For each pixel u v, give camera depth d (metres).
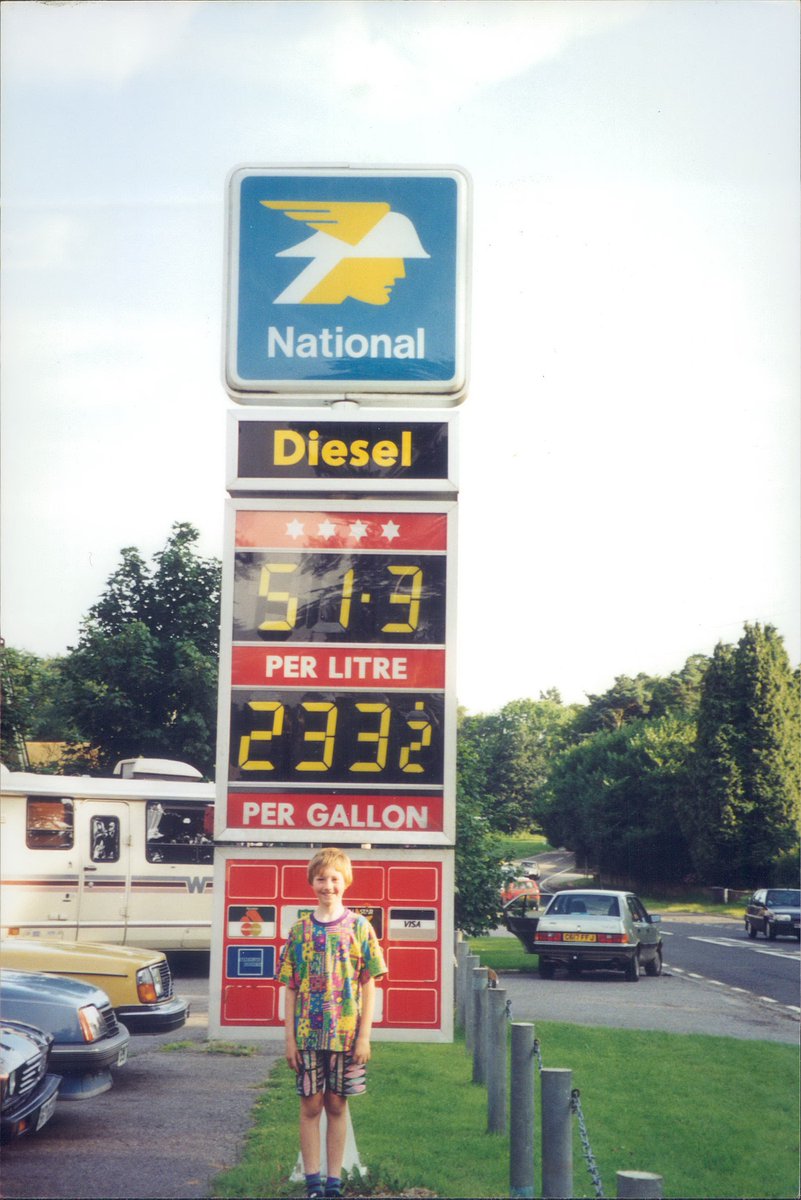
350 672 8.89
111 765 26.64
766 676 53.41
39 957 11.38
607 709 59.28
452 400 9.29
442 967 8.75
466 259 9.36
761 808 52.62
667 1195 7.62
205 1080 11.12
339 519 8.98
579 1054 12.77
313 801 8.83
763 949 31.72
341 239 9.38
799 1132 9.48
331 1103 7.01
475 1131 9.09
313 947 7.02
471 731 20.70
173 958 21.44
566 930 22.44
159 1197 7.25
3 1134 7.71
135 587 26.81
